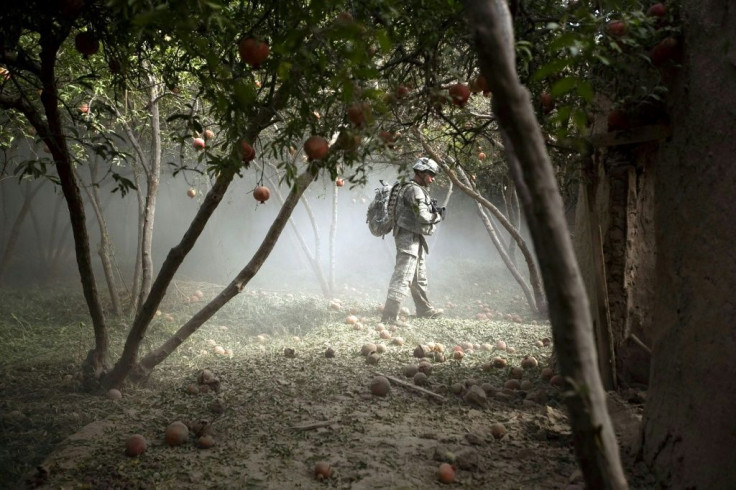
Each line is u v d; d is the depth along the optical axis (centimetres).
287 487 314
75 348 631
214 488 312
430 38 314
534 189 135
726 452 261
